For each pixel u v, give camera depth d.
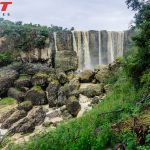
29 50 45.06
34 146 10.70
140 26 15.48
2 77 37.34
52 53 45.00
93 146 8.40
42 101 33.31
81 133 9.58
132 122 8.51
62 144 9.95
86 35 46.16
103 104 15.29
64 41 45.72
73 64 44.28
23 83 36.53
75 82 34.25
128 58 15.98
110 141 8.30
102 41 46.16
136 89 14.67
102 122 11.10
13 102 34.22
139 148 7.00
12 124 27.17
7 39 45.38
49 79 36.03
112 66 34.28
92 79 36.44
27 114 28.55
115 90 16.23
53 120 27.78
